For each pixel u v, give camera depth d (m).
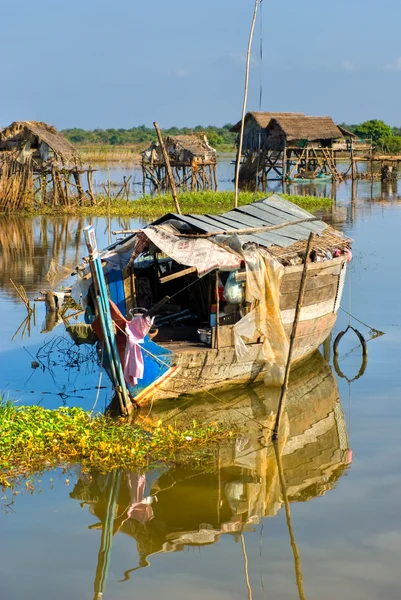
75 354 16.22
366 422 12.64
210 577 8.28
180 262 13.10
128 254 14.12
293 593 7.95
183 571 8.42
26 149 40.78
